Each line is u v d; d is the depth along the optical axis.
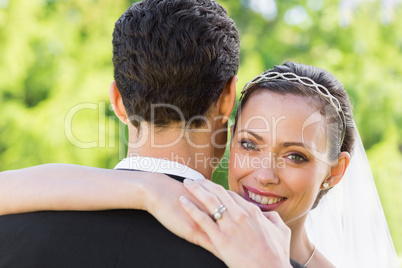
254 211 1.40
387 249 2.40
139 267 1.31
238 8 7.35
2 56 6.64
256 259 1.32
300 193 1.91
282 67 2.00
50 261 1.33
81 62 6.79
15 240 1.38
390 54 7.33
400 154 7.04
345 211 2.42
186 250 1.34
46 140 6.32
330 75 2.04
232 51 1.56
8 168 6.38
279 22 7.36
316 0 7.44
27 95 6.78
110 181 1.44
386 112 6.96
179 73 1.46
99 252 1.33
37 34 6.73
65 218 1.40
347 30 7.34
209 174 1.61
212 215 1.37
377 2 7.45
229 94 1.59
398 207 6.64
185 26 1.47
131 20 1.50
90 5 7.02
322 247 2.46
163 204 1.37
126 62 1.50
